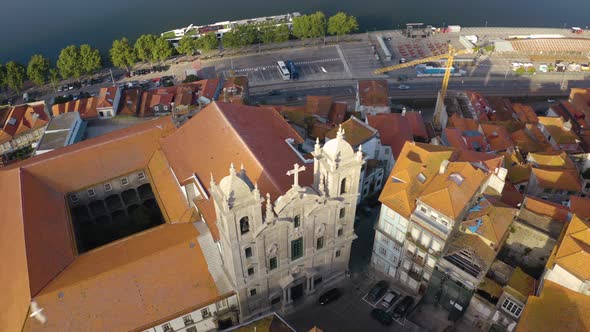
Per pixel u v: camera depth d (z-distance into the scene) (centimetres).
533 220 7806
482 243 7444
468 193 7619
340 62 19350
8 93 17538
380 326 8069
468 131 12744
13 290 7088
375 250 8912
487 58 19900
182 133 9212
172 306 7188
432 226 7519
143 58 18200
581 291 6375
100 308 6950
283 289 7850
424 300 8394
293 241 7456
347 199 7569
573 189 9962
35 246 7438
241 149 7894
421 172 8306
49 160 9406
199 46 19050
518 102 17275
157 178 9619
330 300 8469
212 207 7725
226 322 7862
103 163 9794
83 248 9750
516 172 10631
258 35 19938
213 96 15138
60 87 17825
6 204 8544
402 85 17850
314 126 11956
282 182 7494
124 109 14688
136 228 10156
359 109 14325
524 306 6819
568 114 14862
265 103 16562
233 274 7206
